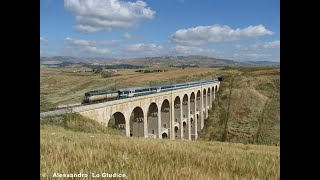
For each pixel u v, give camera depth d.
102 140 14.50
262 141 82.31
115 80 137.00
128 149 11.66
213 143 25.30
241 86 119.94
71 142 12.87
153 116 59.81
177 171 7.61
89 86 133.38
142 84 128.75
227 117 99.81
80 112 34.88
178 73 151.25
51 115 32.06
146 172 7.40
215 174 8.35
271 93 113.69
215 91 118.94
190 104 90.50
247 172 9.41
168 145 14.74
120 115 44.50
